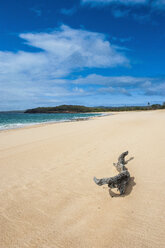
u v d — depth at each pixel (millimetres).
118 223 2436
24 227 2480
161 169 4195
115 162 5137
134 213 2635
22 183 4059
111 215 2637
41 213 2812
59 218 2656
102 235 2223
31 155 6539
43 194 3475
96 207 2895
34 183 4039
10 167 5258
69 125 18953
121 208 2799
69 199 3229
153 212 2609
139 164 4746
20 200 3266
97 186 3707
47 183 4012
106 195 3287
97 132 11641
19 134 12453
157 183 3520
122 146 7023
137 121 18938
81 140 9000
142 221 2436
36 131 14047
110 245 2043
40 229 2422
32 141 9414
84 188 3656
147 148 6285
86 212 2770
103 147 7137
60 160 5762
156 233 2188
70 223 2518
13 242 2199
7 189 3760
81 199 3201
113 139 8703
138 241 2078
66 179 4188
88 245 2066
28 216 2744
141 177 3902
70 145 7930
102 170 4609
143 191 3260
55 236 2266
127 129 12188
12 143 9039
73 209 2883
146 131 10328
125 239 2125
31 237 2273
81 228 2391
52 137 10461
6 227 2492
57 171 4770
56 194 3451
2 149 7707
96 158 5719
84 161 5500
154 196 3043
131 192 3277
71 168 4941
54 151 6980
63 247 2066
